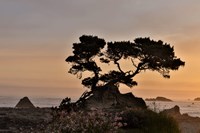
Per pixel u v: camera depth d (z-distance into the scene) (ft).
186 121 123.13
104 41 138.41
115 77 135.74
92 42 137.28
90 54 136.05
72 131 49.65
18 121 85.15
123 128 64.69
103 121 51.75
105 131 50.62
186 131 88.22
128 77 136.77
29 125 79.41
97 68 134.21
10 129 75.00
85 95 125.70
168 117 66.18
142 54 135.23
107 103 126.41
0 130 73.20
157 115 66.90
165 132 62.90
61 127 50.49
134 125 65.57
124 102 126.93
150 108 72.13
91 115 51.62
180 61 137.49
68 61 137.18
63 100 87.45
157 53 134.31
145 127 63.67
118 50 135.23
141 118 66.95
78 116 52.47
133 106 119.55
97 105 123.24
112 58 138.10
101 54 139.03
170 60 135.64
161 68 138.41
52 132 50.29
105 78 134.41
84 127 50.37
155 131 62.59
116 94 129.18
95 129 50.19
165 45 136.77
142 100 131.03
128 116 66.85
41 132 54.95
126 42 136.36
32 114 100.48
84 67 134.72
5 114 97.60
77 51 135.74
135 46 136.77
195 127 99.86
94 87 132.77
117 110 96.99
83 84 133.39
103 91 129.59
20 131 72.13
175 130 64.23
